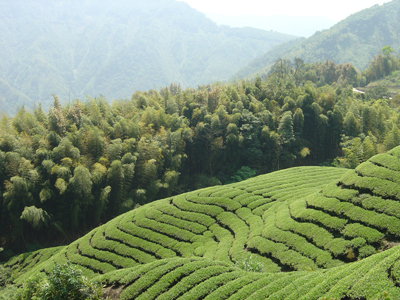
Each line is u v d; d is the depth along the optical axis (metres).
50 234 52.41
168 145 65.62
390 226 22.89
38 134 56.09
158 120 69.50
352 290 14.63
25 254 46.84
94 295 20.62
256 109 81.38
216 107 81.00
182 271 23.12
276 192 41.84
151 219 41.22
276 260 26.91
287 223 30.47
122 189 55.56
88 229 54.53
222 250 31.58
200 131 74.69
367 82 152.75
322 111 84.69
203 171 76.50
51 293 19.27
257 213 37.19
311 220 28.78
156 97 82.50
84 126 59.09
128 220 41.97
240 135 74.88
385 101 100.50
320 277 17.81
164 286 21.95
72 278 19.61
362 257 22.30
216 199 42.44
